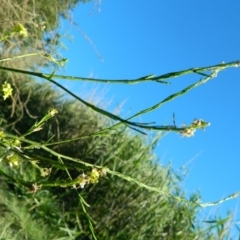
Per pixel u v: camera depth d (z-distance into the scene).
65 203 6.65
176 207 6.60
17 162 1.64
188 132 1.46
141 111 1.54
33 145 1.66
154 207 6.50
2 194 5.64
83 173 1.60
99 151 7.25
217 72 1.50
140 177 6.75
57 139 7.54
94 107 1.57
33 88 8.20
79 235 6.40
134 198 6.59
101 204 6.59
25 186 1.65
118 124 1.63
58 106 8.10
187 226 6.39
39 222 6.02
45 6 7.33
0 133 1.63
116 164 6.89
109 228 6.46
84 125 7.69
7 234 5.09
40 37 7.04
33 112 8.04
